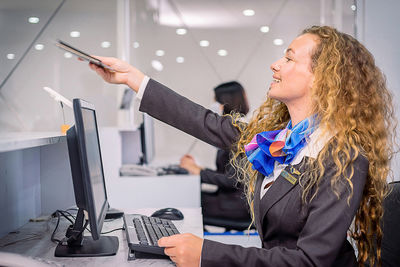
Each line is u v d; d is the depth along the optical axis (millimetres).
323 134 1002
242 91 2895
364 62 1095
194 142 4477
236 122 1376
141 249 1031
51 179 1655
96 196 1070
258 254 924
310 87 1088
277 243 1050
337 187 930
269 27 4559
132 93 3029
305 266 889
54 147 1650
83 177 938
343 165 945
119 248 1140
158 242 1000
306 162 1016
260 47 4570
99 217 1046
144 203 2496
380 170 1067
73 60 3719
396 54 2061
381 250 1274
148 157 2904
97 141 1287
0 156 1271
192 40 4574
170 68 4574
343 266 1038
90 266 988
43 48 3711
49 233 1319
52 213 1592
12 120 3539
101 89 3717
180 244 959
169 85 4578
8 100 3555
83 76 3719
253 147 1139
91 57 1186
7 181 1320
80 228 1127
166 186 2498
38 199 1618
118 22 3596
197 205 2508
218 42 4570
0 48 3627
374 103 1083
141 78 1351
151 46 4555
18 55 3652
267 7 4547
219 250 934
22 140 964
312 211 941
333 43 1076
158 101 1336
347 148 970
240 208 2512
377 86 1104
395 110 1931
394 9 2076
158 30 4551
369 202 1094
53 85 3654
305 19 4539
